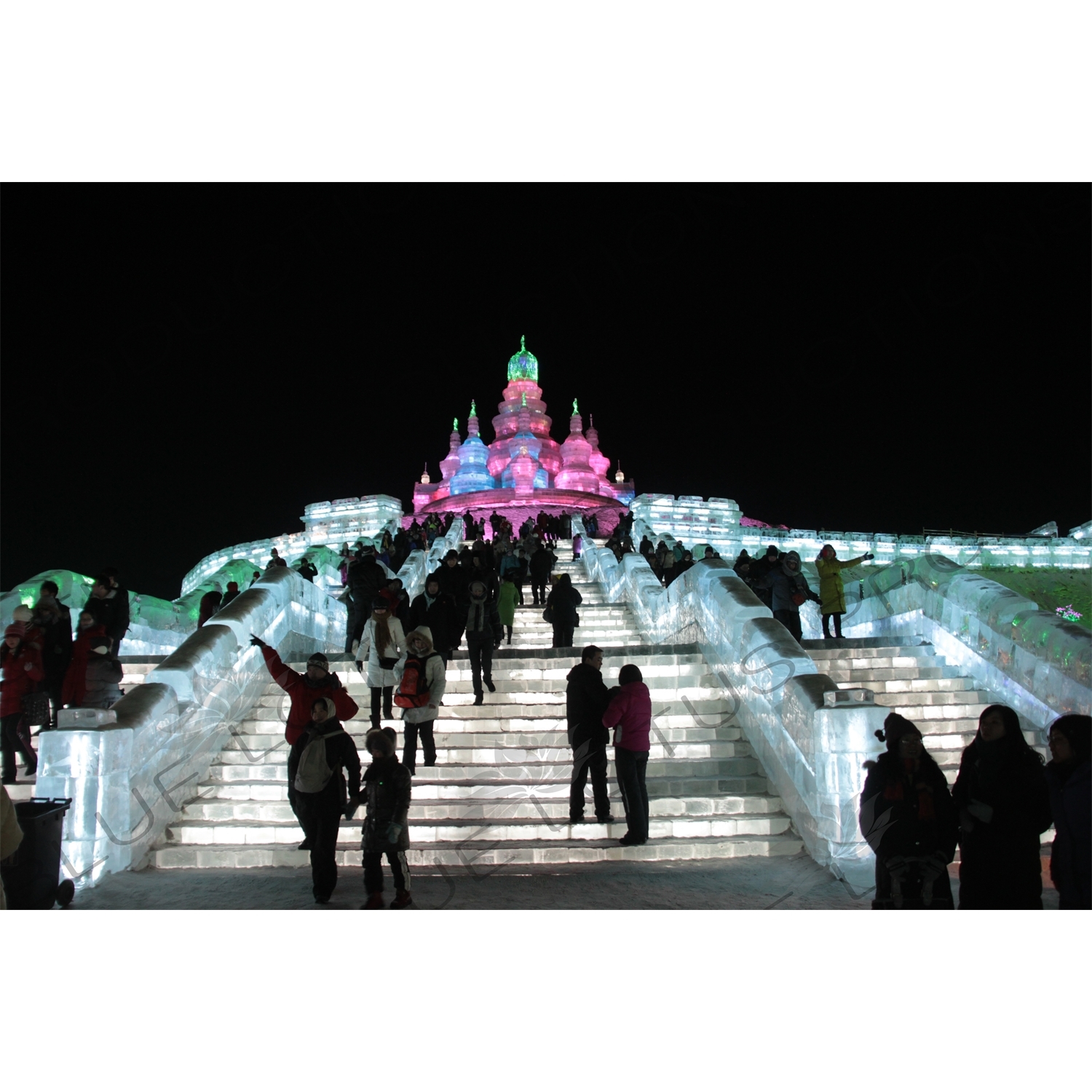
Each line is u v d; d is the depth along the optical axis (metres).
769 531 42.44
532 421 63.47
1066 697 9.51
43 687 10.12
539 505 47.06
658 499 44.53
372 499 45.97
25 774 9.57
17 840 5.79
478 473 56.50
